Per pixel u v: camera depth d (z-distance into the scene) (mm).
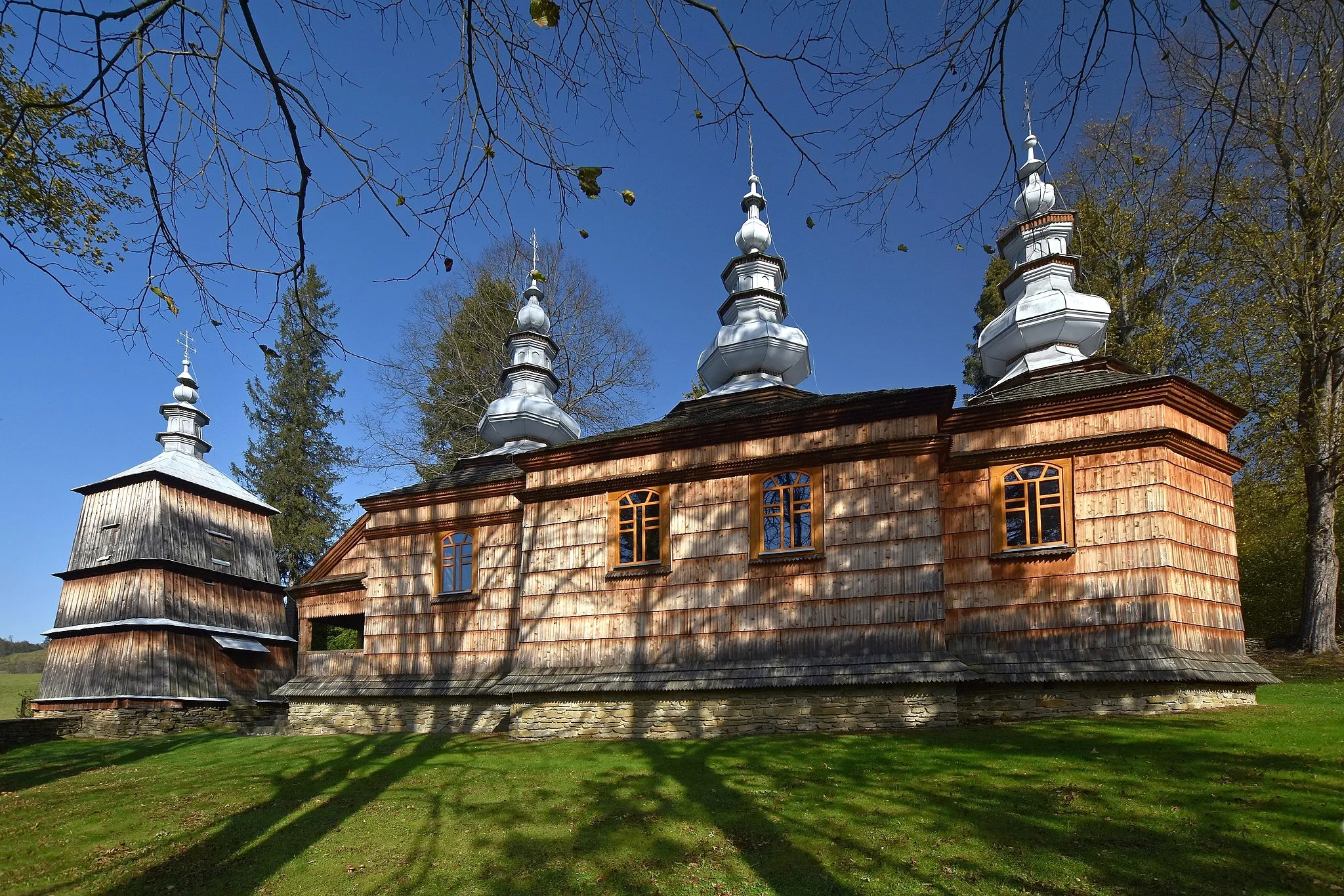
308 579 25312
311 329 5938
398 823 11398
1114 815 9039
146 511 29312
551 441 26500
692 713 16250
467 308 36750
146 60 4703
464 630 21109
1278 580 27922
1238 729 12305
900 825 9383
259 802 13148
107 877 10078
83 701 28141
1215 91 5613
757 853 9086
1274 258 21141
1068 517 15750
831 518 16031
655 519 17797
